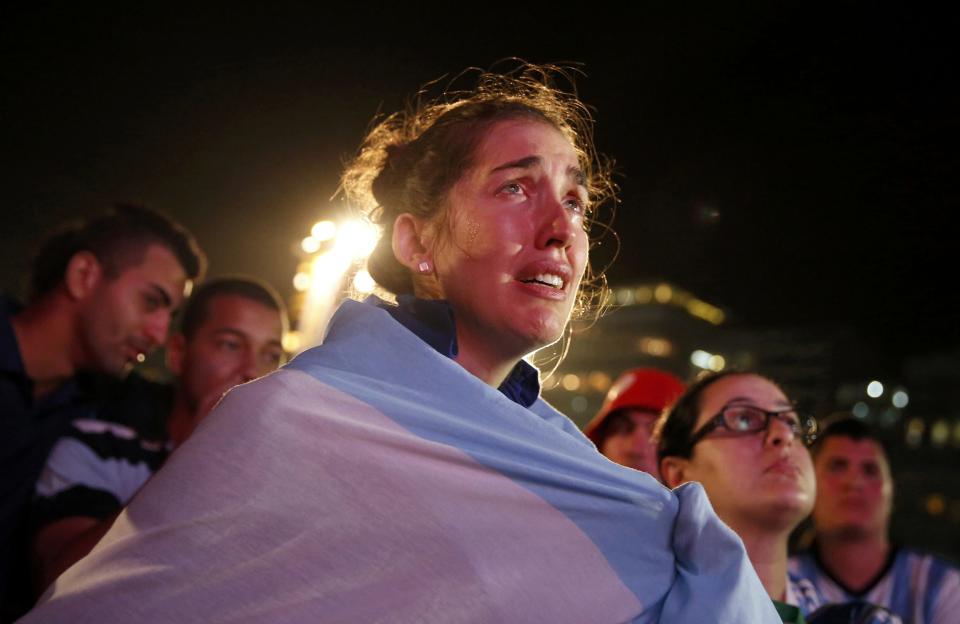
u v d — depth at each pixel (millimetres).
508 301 1221
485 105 1359
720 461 1857
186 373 2549
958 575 2574
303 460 1072
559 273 1230
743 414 1887
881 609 2043
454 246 1271
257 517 1044
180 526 1047
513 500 1104
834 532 2666
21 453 2051
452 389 1171
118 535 1096
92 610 1017
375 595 1018
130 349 2256
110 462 2020
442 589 1026
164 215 2375
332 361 1188
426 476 1085
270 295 2645
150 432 2268
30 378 2102
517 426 1174
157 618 1002
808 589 2422
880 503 2654
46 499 1929
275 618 999
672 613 1135
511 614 1035
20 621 1032
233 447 1082
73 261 2211
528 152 1272
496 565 1054
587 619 1071
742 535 1849
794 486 1809
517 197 1260
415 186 1359
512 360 1292
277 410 1103
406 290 1427
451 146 1320
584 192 1319
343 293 2197
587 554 1109
